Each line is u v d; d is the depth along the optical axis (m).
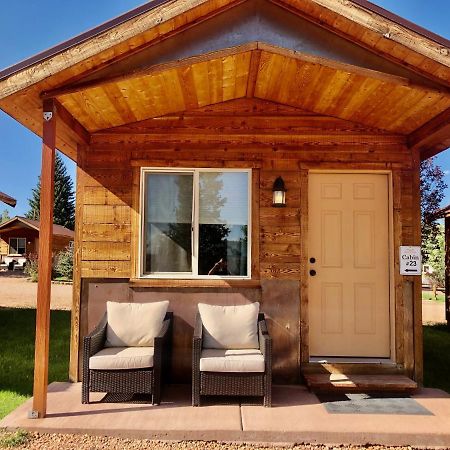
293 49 3.80
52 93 3.93
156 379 4.24
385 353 5.30
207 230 5.29
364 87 4.35
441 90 3.85
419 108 4.48
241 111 5.32
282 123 5.31
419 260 5.17
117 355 4.27
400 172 5.27
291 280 5.17
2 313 10.88
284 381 5.07
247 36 3.81
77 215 5.23
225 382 4.18
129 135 5.29
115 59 3.82
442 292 16.98
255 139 5.30
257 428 3.70
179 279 5.16
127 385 4.21
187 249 5.27
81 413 4.02
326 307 5.35
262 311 5.15
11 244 28.62
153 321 4.68
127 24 3.62
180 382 5.07
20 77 3.70
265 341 4.21
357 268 5.38
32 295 15.41
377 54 3.83
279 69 4.40
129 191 5.25
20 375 5.54
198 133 5.29
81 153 5.28
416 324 5.13
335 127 5.30
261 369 4.19
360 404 4.32
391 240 5.30
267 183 5.26
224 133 5.30
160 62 3.80
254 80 4.82
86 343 4.25
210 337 4.66
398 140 5.30
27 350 6.96
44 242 3.99
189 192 5.32
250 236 5.21
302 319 5.13
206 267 5.24
